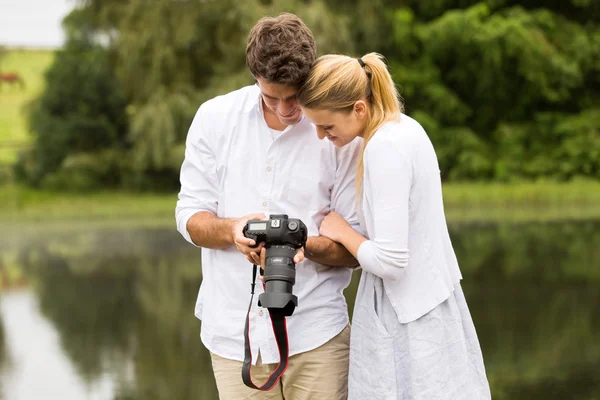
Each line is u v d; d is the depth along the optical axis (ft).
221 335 11.91
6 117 91.81
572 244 45.16
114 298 33.60
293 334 11.84
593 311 28.81
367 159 10.91
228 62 81.30
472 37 84.17
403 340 11.09
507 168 85.25
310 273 11.90
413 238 11.03
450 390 11.07
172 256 45.21
